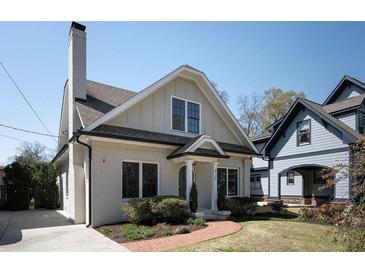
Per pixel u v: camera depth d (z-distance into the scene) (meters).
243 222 10.59
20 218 12.69
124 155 10.70
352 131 14.88
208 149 12.27
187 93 13.83
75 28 12.24
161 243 6.91
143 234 7.79
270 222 10.43
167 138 12.13
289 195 20.30
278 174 18.61
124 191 10.57
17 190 17.31
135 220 9.28
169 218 9.64
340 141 14.91
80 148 11.48
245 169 15.70
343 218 4.83
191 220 9.58
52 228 9.54
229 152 14.19
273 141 19.12
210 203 13.77
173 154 11.75
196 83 14.27
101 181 9.98
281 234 8.03
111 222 10.02
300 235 7.89
